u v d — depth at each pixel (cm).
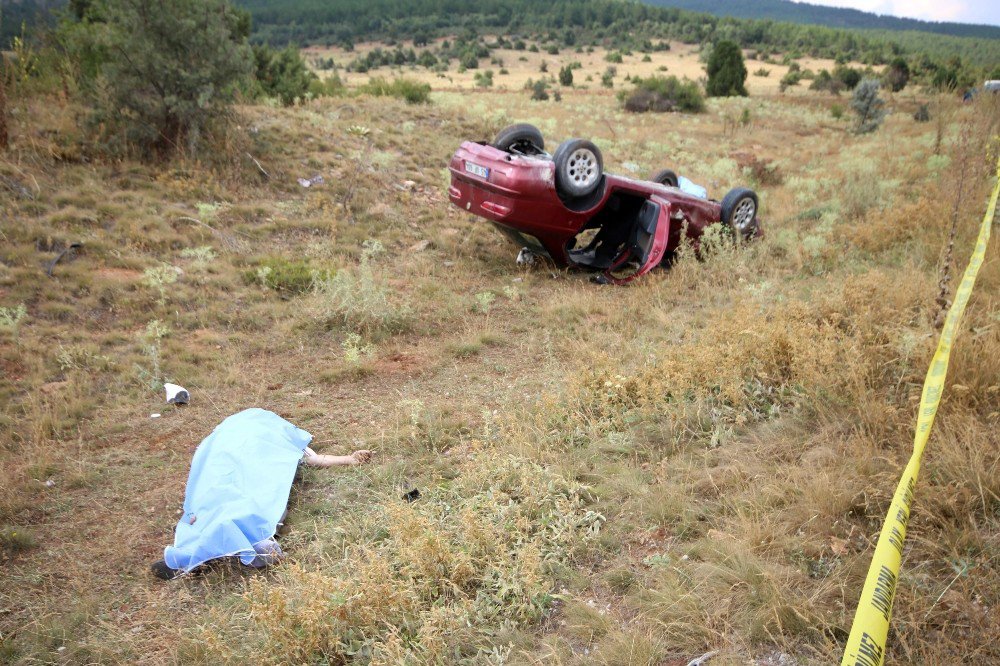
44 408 533
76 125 1001
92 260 766
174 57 990
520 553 331
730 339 541
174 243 835
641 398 483
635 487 394
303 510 420
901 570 293
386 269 868
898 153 1733
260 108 1376
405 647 297
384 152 1288
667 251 925
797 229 1039
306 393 586
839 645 263
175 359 625
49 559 392
